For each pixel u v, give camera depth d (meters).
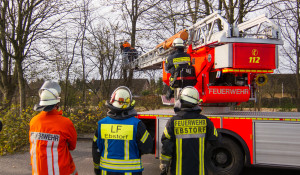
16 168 5.68
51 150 2.70
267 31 5.19
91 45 11.48
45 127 2.73
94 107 9.89
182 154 2.86
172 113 5.43
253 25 5.62
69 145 2.96
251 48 4.78
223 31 4.79
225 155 4.91
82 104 10.00
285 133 4.51
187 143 2.87
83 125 9.12
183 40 5.66
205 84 5.26
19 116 8.73
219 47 4.95
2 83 12.20
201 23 5.62
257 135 4.66
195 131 2.91
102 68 11.52
